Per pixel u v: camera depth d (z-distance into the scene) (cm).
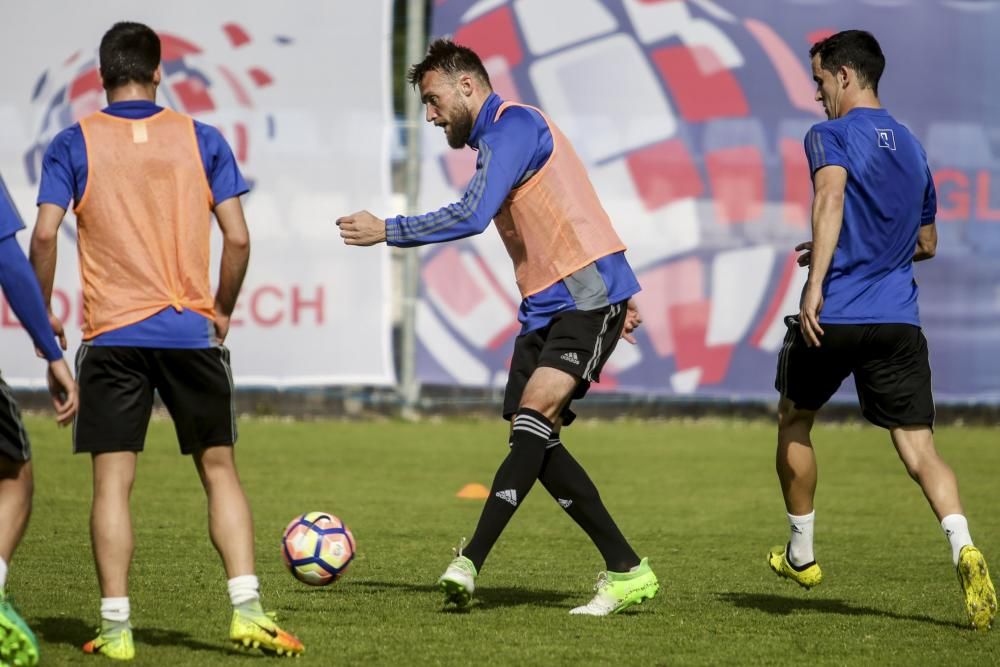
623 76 4450
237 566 1420
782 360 1788
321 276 4341
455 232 1639
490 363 4431
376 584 1947
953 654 1506
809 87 4541
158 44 1479
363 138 4362
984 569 1593
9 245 1317
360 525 2606
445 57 1758
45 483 3086
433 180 4397
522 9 4412
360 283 4359
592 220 1730
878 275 1717
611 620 1691
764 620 1708
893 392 1717
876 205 1702
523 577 2052
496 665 1416
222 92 4306
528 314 1750
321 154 4341
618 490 3241
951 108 4619
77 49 4272
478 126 1756
